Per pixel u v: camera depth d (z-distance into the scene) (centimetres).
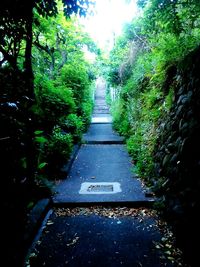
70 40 982
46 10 333
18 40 334
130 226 394
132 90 975
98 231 380
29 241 341
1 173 253
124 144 996
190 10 400
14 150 274
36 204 432
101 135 1147
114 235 368
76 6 336
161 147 511
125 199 473
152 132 607
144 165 609
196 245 296
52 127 680
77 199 480
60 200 476
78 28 966
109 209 456
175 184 395
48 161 607
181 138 398
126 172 654
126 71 1181
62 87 808
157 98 618
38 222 385
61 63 1009
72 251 330
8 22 293
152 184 526
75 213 443
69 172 662
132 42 1035
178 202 367
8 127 270
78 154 848
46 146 609
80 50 1116
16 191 283
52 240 356
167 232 372
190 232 314
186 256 312
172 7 387
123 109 1162
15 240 283
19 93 318
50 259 314
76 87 1131
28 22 316
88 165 725
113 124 1350
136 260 310
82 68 1267
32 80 372
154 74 642
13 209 276
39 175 497
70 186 559
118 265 301
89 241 353
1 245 251
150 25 445
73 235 369
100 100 2984
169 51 514
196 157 337
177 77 492
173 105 480
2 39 301
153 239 355
